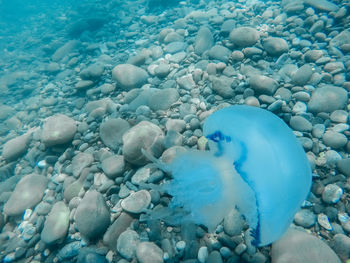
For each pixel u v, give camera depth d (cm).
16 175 67
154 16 126
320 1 79
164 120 59
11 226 54
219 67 67
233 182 38
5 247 50
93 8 174
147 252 38
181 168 41
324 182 42
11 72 132
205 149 50
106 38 127
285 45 69
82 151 61
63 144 65
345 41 64
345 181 41
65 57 122
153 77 79
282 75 63
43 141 64
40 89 107
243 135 33
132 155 49
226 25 87
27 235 49
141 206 43
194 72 68
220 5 113
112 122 60
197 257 38
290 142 30
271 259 36
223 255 37
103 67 90
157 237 41
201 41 80
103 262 41
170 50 87
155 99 65
